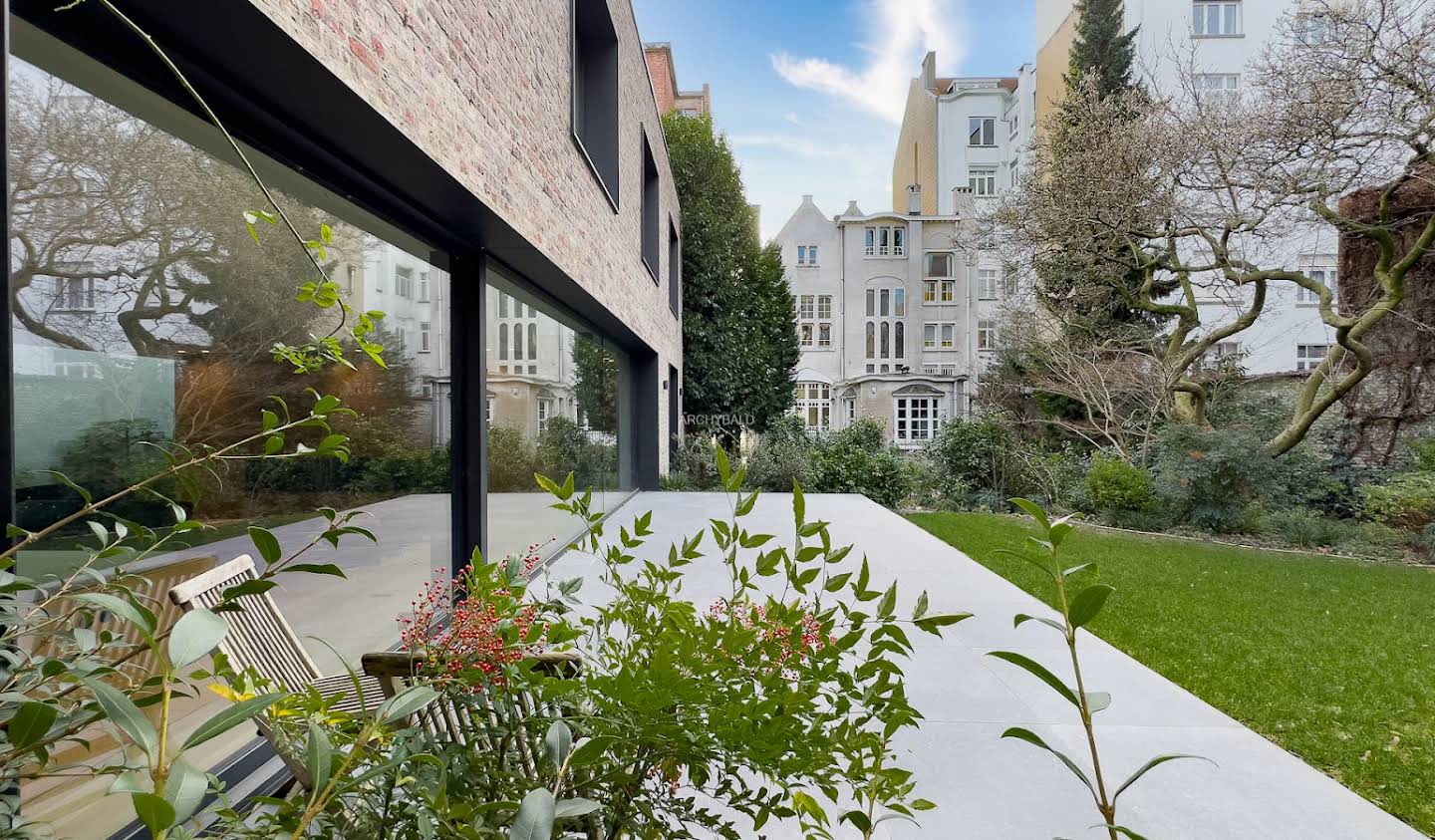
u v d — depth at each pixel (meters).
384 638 3.21
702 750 1.01
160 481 1.95
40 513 1.61
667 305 12.36
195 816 0.73
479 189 3.28
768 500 10.41
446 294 4.00
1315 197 9.27
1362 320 9.15
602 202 6.31
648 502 10.02
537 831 0.61
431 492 3.81
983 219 14.02
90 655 1.02
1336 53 8.52
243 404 2.29
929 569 5.90
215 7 1.73
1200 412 11.20
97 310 1.77
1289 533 8.52
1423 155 8.28
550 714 1.10
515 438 5.07
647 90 9.56
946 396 22.83
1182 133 9.80
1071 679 3.55
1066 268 12.78
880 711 1.04
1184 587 6.14
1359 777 2.77
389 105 2.45
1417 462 8.98
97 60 1.79
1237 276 10.22
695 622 1.08
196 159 2.12
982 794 2.48
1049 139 13.22
